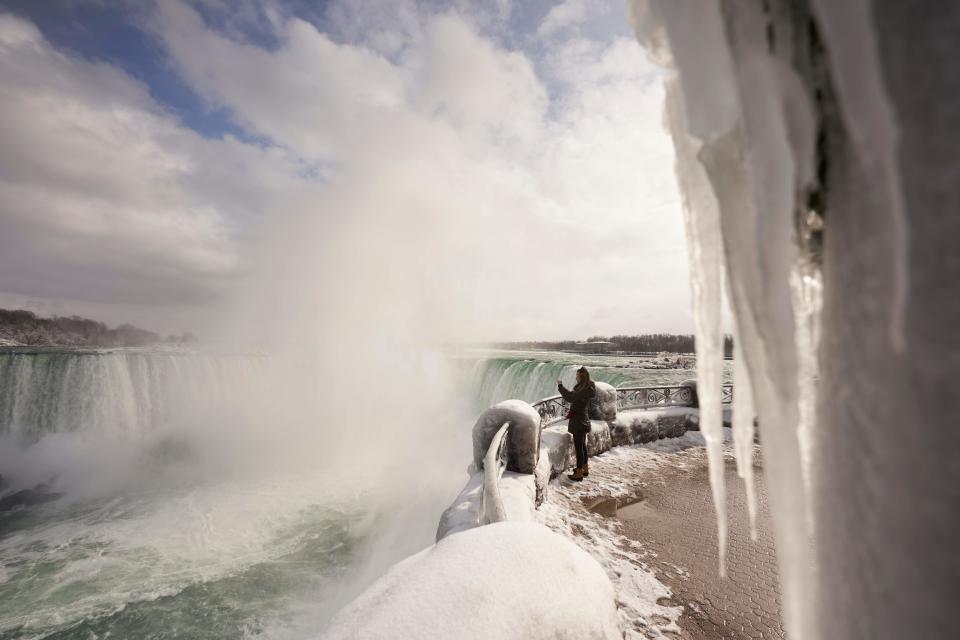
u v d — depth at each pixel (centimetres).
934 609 33
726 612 306
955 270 31
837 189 50
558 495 517
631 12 71
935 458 33
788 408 57
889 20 35
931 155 32
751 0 49
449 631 127
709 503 495
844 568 51
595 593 162
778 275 52
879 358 41
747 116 49
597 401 714
